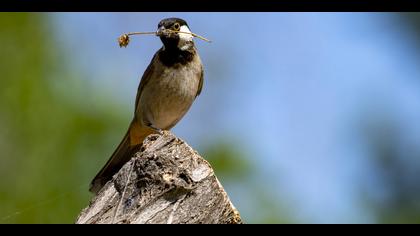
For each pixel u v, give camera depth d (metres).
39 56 13.14
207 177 6.40
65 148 12.08
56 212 11.61
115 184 6.45
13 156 12.07
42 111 12.41
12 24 13.38
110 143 12.22
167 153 6.56
